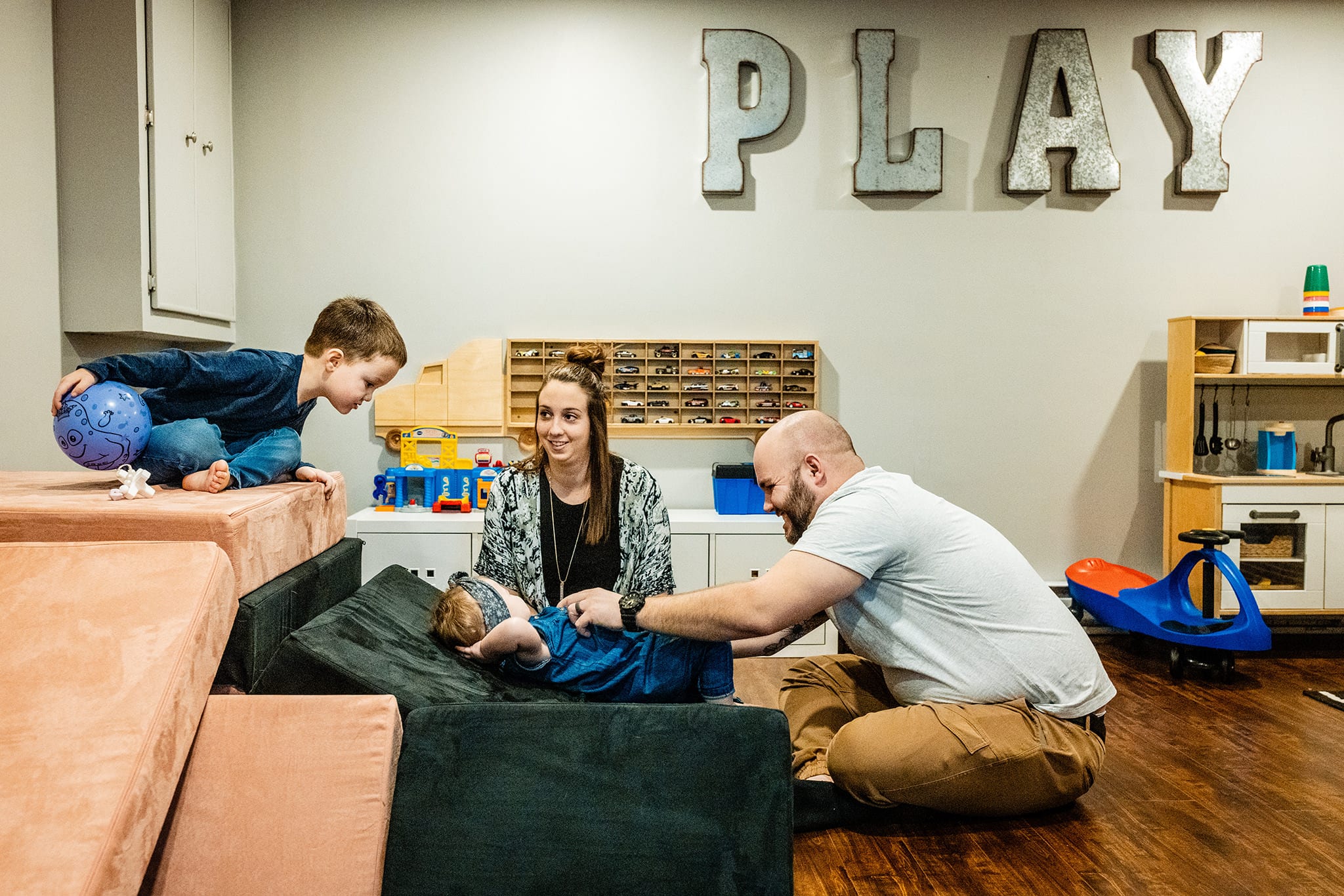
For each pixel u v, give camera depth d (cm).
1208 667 325
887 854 187
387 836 138
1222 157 407
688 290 406
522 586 222
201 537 161
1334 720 279
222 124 376
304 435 402
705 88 401
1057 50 396
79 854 116
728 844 133
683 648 188
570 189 402
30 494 180
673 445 409
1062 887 173
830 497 198
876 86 396
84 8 306
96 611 143
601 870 131
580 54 399
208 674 146
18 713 129
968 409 412
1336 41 409
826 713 226
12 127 285
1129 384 414
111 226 309
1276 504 364
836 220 406
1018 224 408
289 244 396
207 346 393
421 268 401
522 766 139
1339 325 375
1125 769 237
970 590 191
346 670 157
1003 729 187
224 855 135
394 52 396
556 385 213
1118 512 415
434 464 399
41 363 300
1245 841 194
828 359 409
